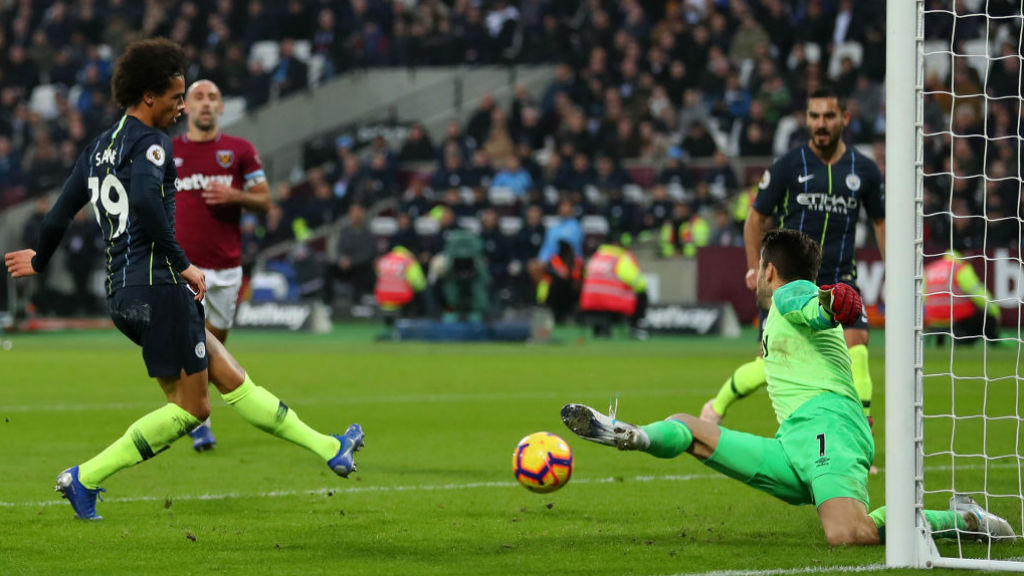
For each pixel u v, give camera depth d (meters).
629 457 11.91
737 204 32.78
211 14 44.59
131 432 8.20
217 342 8.27
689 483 10.29
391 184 38.28
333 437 8.14
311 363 23.61
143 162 7.75
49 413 15.38
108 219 7.96
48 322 34.84
